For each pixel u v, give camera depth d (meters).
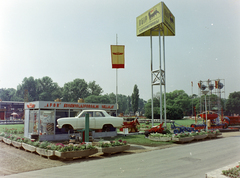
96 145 11.27
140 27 22.84
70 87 88.69
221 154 9.77
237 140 15.92
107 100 83.88
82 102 17.59
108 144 10.02
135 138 16.50
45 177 6.13
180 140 13.80
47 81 96.50
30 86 94.19
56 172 6.68
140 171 6.67
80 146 9.11
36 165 7.74
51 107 15.19
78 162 8.23
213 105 39.38
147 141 14.77
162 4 19.89
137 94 80.44
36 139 14.52
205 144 13.67
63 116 15.92
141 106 162.25
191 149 11.46
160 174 6.30
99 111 15.33
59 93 93.12
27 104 16.62
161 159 8.66
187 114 99.75
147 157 9.15
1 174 6.57
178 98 99.75
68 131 15.73
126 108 126.25
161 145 13.05
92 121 14.79
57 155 8.49
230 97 82.19
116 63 21.11
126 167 7.25
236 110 78.69
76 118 14.30
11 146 12.57
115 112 19.52
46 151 9.05
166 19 20.67
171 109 55.97
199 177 5.97
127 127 20.27
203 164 7.66
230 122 31.92
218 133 18.59
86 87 90.88
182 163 7.84
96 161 8.41
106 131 17.73
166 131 16.89
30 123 16.19
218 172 5.72
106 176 6.12
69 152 8.48
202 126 23.39
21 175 6.41
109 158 9.03
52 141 14.56
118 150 10.05
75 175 6.28
